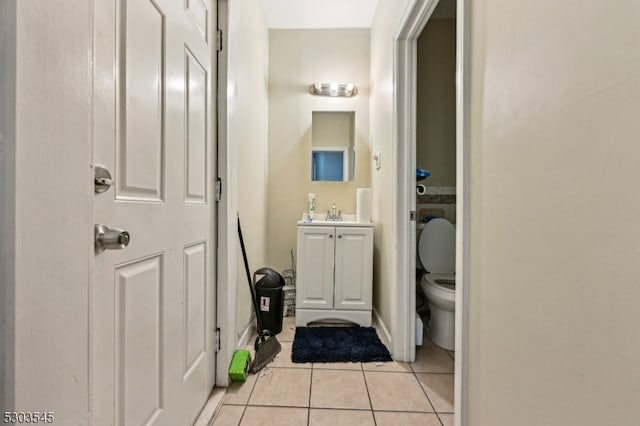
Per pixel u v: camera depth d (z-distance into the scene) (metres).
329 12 2.53
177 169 1.03
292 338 2.06
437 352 1.88
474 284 0.90
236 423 1.24
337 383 1.52
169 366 0.97
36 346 0.44
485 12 0.85
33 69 0.43
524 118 0.68
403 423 1.25
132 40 0.77
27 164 0.42
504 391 0.75
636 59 0.44
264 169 2.62
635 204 0.44
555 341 0.59
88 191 0.54
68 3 0.49
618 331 0.47
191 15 1.15
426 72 2.43
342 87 2.69
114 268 0.71
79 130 0.52
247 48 1.97
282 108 2.77
